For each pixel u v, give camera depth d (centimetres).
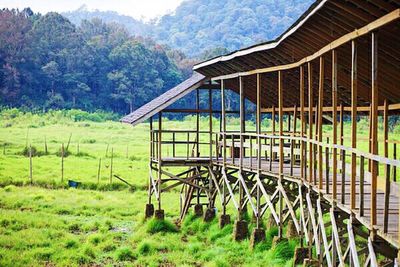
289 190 1638
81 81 9500
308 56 1345
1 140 5500
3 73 9381
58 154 4609
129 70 9381
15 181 3359
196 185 2222
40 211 2616
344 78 1484
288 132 2122
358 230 1020
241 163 1880
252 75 1866
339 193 1209
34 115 8294
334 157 1105
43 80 9538
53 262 1748
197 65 2081
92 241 2006
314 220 1316
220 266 1595
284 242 1603
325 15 1069
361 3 907
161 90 9506
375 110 856
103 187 3344
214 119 6181
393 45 1045
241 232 1855
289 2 17650
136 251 1869
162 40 17988
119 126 7681
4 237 1992
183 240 2033
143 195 3117
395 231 820
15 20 10619
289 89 1942
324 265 1353
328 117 2017
